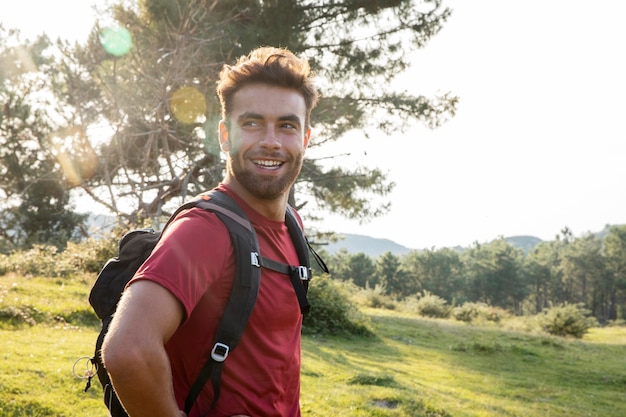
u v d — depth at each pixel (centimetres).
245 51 1819
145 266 150
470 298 11219
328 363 1148
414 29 2011
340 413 736
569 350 2119
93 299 185
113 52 1805
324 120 2048
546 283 11988
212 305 162
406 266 11925
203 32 1775
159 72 1880
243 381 165
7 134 2466
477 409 939
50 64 2686
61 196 2827
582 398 1296
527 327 2995
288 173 183
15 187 2730
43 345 828
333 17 2019
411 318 2783
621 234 11738
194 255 154
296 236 193
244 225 170
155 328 140
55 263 1711
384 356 1503
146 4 1822
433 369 1430
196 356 162
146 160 1994
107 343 136
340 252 12550
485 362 1692
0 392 596
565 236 16575
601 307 11594
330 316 1759
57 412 580
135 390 136
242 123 182
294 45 1895
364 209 2258
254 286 165
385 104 2112
